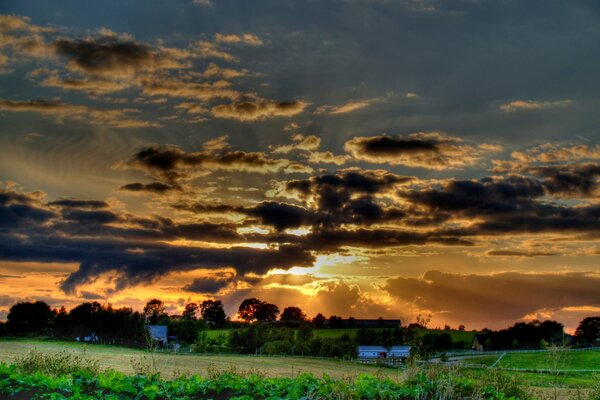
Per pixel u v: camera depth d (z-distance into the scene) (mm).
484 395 18266
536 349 109312
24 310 109250
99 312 109688
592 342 97000
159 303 119625
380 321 157250
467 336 132625
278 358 81750
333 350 91500
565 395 20531
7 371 18000
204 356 79500
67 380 17688
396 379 19875
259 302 156000
